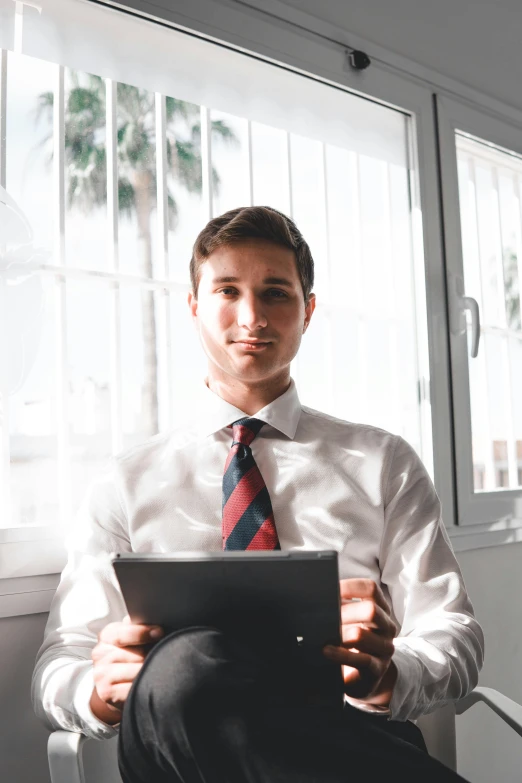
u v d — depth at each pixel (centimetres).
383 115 190
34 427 138
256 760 77
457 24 209
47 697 104
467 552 193
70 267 145
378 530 125
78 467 146
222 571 79
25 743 124
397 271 196
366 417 189
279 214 126
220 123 169
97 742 119
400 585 123
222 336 120
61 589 120
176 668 79
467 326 202
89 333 150
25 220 131
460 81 208
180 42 152
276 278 120
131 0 140
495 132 216
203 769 77
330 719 83
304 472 125
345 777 79
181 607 83
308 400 178
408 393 193
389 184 196
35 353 132
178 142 171
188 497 123
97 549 121
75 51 138
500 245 225
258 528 116
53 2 135
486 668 194
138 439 157
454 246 199
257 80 165
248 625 82
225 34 154
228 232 120
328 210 186
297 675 83
